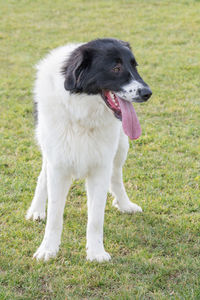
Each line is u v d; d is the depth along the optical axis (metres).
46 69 3.99
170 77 9.57
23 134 6.91
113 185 4.94
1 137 6.77
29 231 4.54
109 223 4.72
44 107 3.88
